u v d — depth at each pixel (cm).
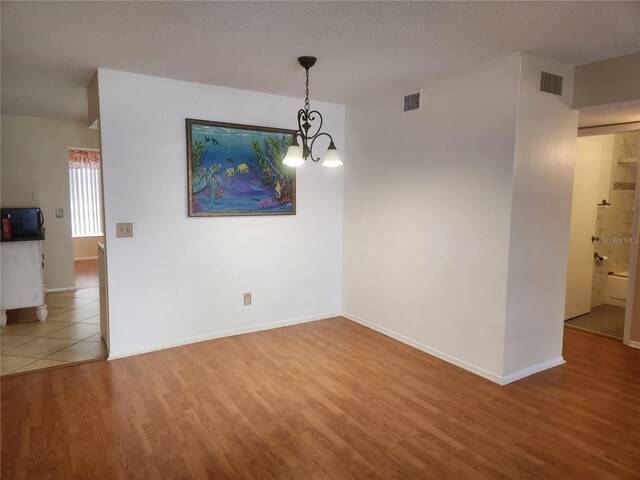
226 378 310
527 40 254
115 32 244
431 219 346
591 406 272
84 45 265
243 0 203
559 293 332
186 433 239
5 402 271
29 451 221
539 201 304
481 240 307
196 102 357
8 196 525
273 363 337
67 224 569
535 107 290
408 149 364
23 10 214
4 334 396
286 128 404
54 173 552
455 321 332
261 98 388
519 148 285
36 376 309
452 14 217
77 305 497
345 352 361
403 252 376
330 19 225
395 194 380
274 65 305
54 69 317
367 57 286
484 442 233
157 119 341
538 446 229
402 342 383
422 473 207
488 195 300
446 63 298
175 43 262
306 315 443
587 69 304
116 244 335
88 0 202
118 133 327
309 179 427
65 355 347
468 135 311
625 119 348
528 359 316
